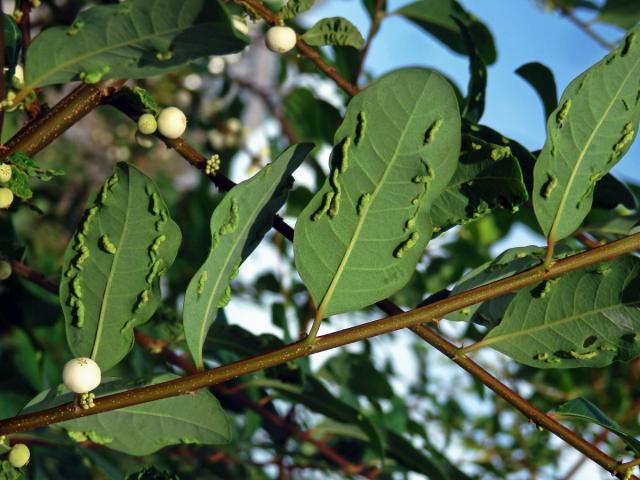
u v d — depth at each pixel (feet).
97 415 0.84
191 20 0.74
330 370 1.22
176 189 2.15
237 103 1.76
